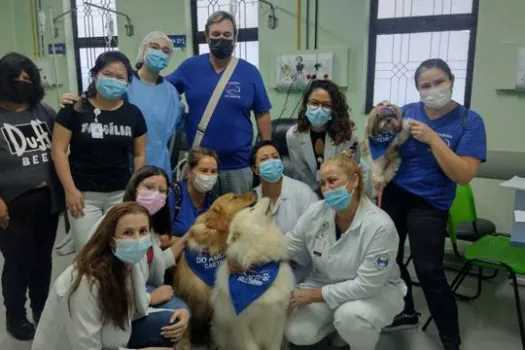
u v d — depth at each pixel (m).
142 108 2.54
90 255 1.57
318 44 4.02
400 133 2.18
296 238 2.14
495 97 3.39
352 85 3.99
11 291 2.26
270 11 4.10
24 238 2.20
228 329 2.03
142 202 1.89
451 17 3.77
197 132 2.74
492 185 3.48
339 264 2.02
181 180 2.38
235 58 2.76
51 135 2.25
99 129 2.19
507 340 2.41
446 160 2.01
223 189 2.78
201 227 2.05
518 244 1.88
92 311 1.54
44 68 5.04
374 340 2.01
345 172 1.88
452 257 3.48
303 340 2.06
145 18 4.69
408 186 2.23
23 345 2.29
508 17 3.25
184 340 2.03
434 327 2.53
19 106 2.15
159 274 2.07
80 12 5.04
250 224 1.90
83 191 2.23
